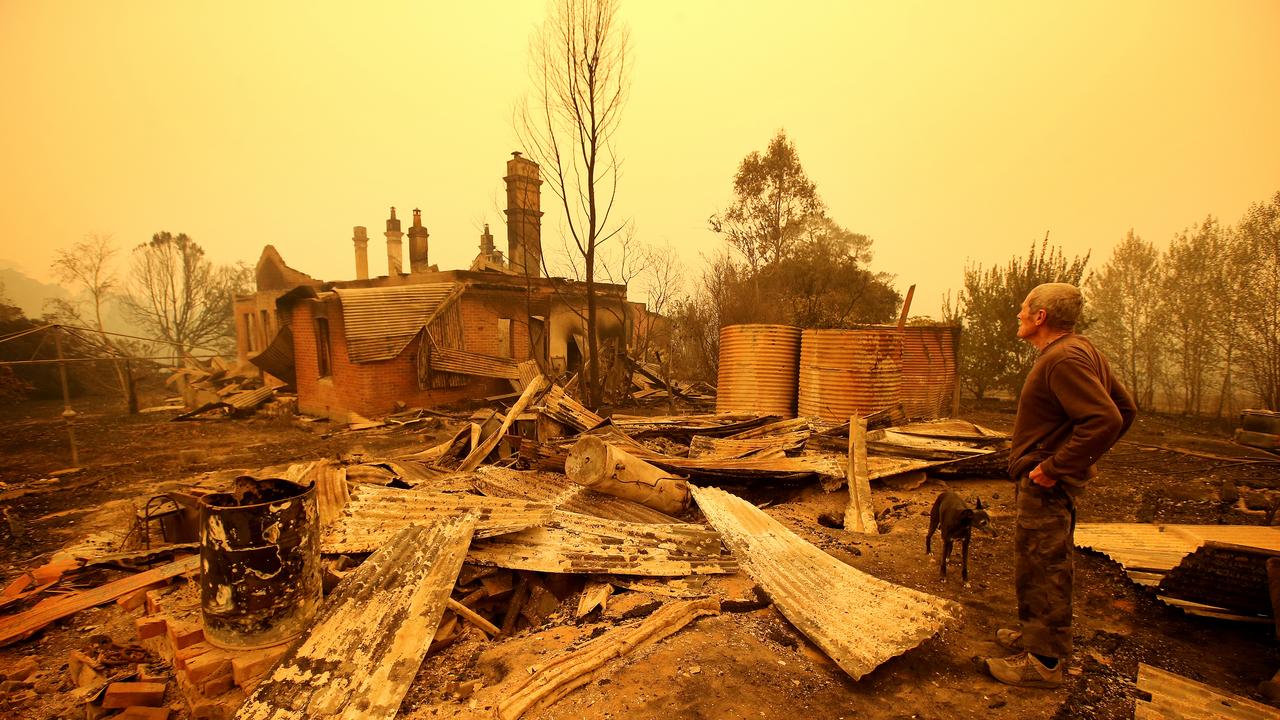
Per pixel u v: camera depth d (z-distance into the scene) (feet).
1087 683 9.81
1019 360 56.29
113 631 13.96
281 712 9.18
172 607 13.53
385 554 13.87
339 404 55.67
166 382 100.12
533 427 32.27
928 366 36.91
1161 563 14.16
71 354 87.10
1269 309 43.09
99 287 113.91
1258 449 31.99
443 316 57.11
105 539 21.67
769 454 25.22
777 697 9.37
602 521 17.20
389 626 11.27
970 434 26.32
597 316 74.43
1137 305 54.75
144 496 28.94
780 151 84.58
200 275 128.47
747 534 16.14
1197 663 10.54
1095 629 11.85
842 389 30.73
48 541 22.74
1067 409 8.91
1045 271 53.88
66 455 40.57
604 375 61.41
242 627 10.98
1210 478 25.63
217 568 10.91
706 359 65.57
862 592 12.77
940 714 8.99
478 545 15.46
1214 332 47.37
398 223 87.51
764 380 34.45
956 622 12.16
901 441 25.46
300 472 22.07
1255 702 9.16
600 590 14.01
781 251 79.92
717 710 9.02
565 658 10.54
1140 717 8.77
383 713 9.09
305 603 11.73
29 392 82.07
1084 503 21.84
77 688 11.82
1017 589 10.04
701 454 26.30
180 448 42.86
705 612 12.53
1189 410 50.14
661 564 14.73
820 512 20.67
